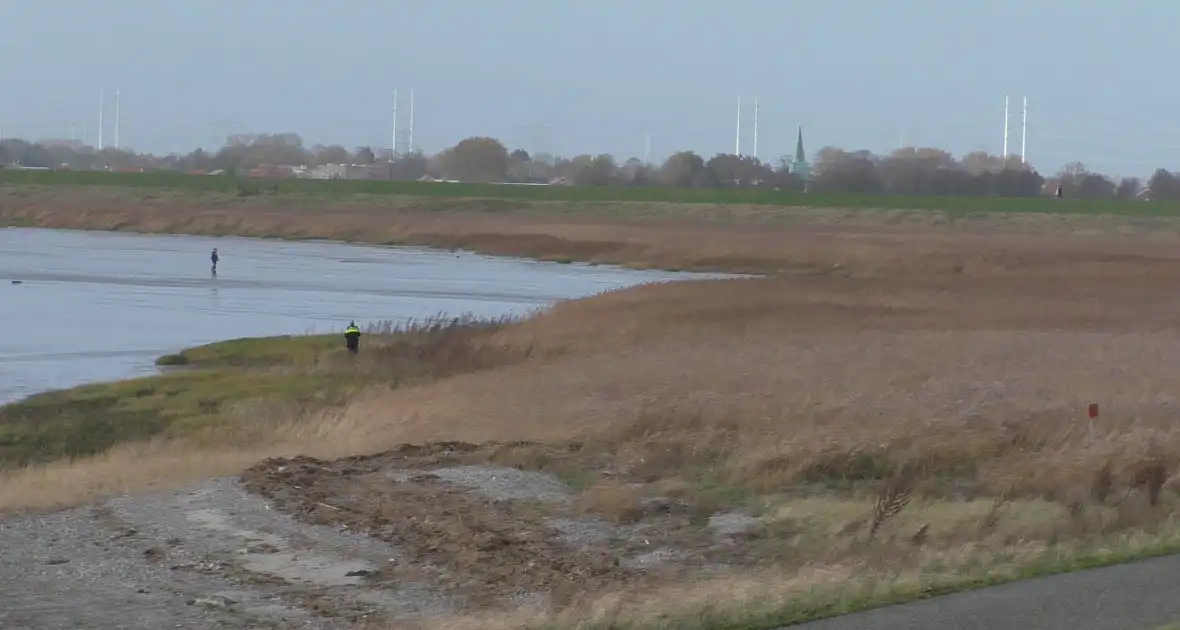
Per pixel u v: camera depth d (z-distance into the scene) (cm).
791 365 11938
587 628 4072
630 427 8688
